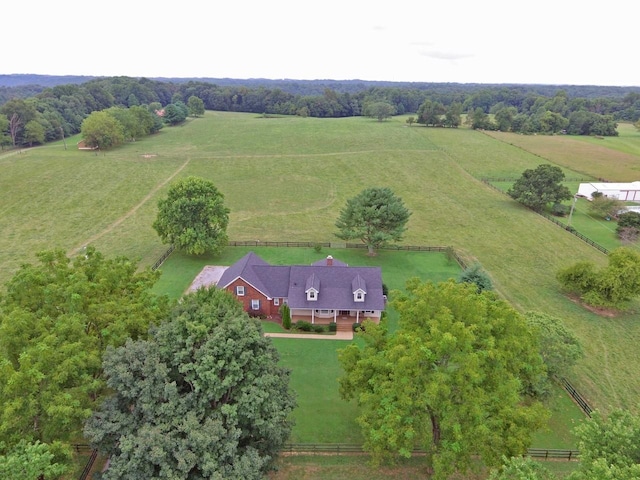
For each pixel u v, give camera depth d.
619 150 137.12
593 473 17.30
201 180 58.59
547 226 73.12
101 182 92.75
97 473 21.53
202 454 19.81
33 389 20.00
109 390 25.62
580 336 42.00
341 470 26.05
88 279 28.41
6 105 133.25
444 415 22.12
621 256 47.00
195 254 59.16
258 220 74.88
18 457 17.69
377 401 24.08
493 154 127.62
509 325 23.97
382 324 28.03
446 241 66.31
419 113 180.00
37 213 74.81
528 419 22.11
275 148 131.75
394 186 95.38
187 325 22.95
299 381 34.50
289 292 43.00
